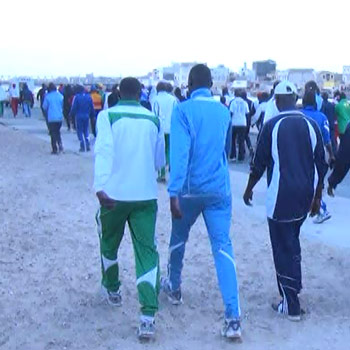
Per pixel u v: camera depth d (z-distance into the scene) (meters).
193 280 6.45
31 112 40.19
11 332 5.16
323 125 7.84
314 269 6.87
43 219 9.04
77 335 5.12
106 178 4.88
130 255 7.23
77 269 6.77
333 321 5.48
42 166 14.79
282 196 5.27
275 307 5.66
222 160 5.07
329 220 9.21
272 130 5.29
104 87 28.70
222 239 5.07
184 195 5.05
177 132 4.89
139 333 5.01
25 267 6.80
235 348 4.93
